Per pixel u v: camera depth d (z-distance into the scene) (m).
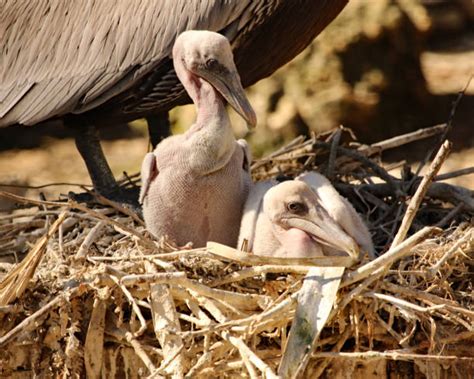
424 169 16.28
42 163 19.88
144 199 9.80
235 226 9.86
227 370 8.22
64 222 10.70
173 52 9.90
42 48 12.31
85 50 12.02
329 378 8.74
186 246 9.44
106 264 8.76
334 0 11.64
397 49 19.00
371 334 8.56
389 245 10.33
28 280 8.59
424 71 20.16
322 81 18.69
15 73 12.46
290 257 8.72
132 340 8.46
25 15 12.51
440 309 8.43
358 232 9.41
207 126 9.55
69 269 8.93
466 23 23.05
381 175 11.92
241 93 9.64
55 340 8.59
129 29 11.77
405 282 8.86
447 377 8.87
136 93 11.82
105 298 8.50
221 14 11.32
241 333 8.19
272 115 18.62
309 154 12.43
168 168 9.63
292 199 9.16
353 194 11.59
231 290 8.77
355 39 18.81
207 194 9.62
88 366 8.59
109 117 12.12
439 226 10.74
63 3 12.30
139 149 20.11
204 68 9.63
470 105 19.84
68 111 11.97
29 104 12.26
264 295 8.59
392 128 19.05
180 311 8.65
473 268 9.34
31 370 8.60
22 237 11.02
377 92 18.80
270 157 12.65
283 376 8.09
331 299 8.30
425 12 19.50
